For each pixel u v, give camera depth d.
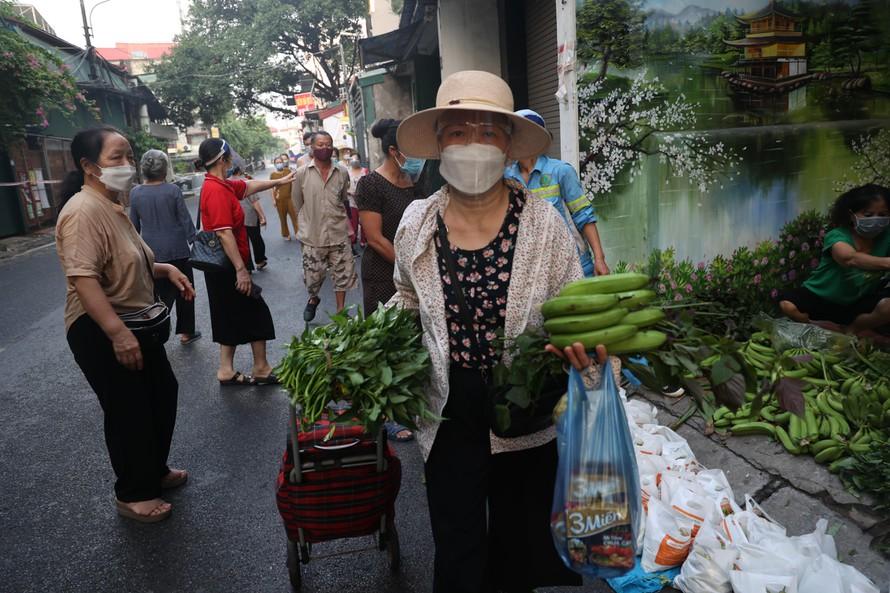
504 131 2.02
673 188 4.86
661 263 4.95
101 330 3.11
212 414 4.75
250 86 35.81
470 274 1.99
